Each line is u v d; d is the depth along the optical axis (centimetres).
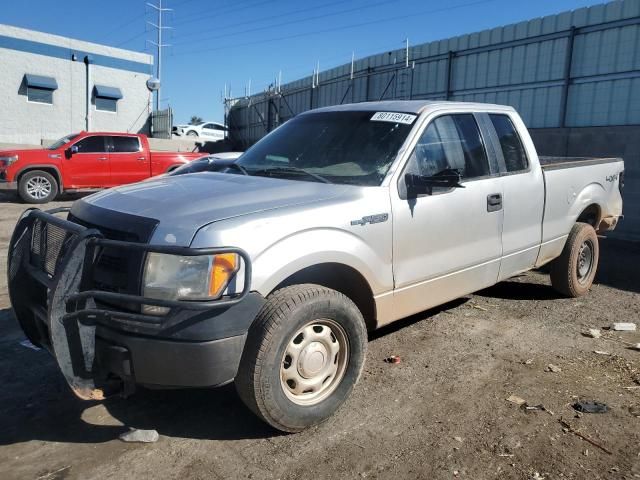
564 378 412
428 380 407
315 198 351
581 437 331
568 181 572
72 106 3216
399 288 393
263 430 339
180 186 375
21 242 353
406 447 321
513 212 491
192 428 342
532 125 1517
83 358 298
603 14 1334
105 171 1590
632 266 821
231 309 293
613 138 1105
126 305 295
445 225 420
